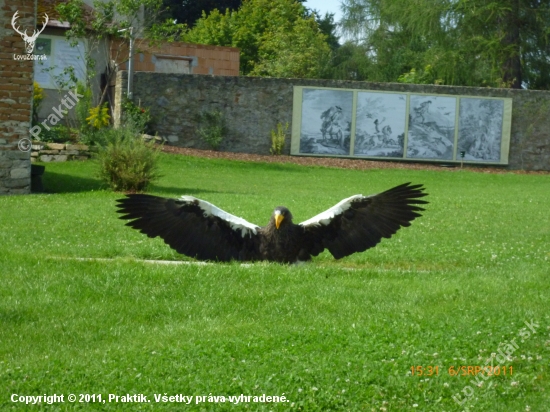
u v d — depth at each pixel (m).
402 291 9.34
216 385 6.23
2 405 5.89
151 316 8.34
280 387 6.19
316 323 8.00
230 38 46.22
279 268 9.54
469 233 14.31
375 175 27.47
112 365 6.70
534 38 37.62
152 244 12.01
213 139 30.20
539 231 14.87
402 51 45.03
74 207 15.61
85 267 10.02
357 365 6.64
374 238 9.25
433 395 6.21
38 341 7.46
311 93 31.16
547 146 32.50
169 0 51.88
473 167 32.22
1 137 17.80
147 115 28.94
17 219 14.09
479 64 38.47
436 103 31.92
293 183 24.05
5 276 9.51
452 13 37.59
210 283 9.21
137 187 18.62
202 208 9.12
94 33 28.02
